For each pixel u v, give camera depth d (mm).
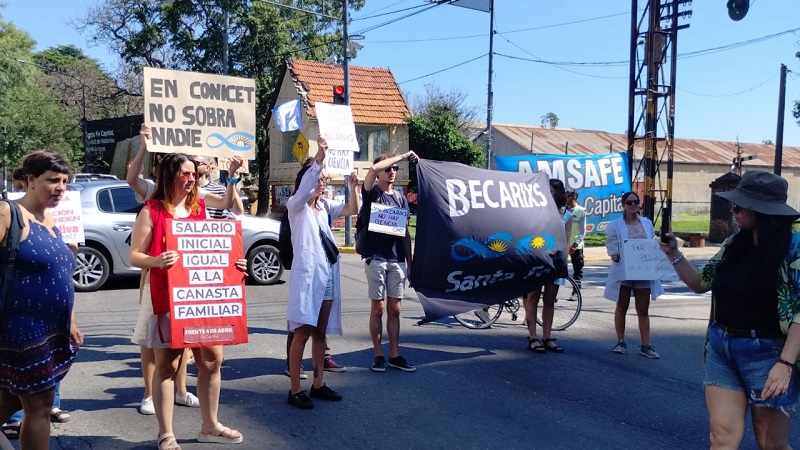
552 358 7508
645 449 4949
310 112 28078
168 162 4406
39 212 3789
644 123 19953
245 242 11586
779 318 3375
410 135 32125
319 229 5418
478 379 6559
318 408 5527
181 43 30484
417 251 6945
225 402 5605
